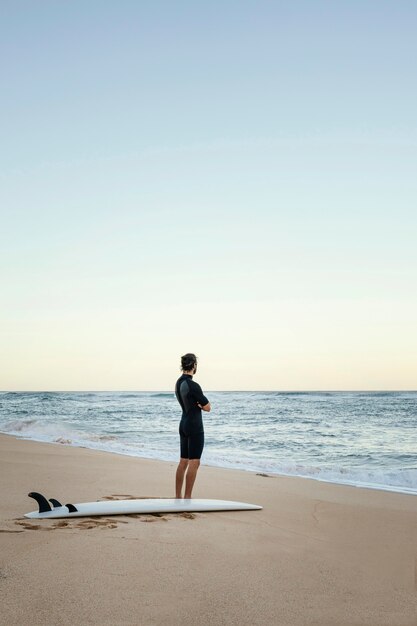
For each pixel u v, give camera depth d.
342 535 5.38
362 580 3.97
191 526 5.26
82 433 19.14
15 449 12.74
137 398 54.78
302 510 6.60
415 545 5.09
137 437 19.53
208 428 24.06
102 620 2.98
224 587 3.62
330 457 15.16
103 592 3.37
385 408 36.44
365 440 19.41
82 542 4.42
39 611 3.04
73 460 10.86
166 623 3.00
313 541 5.05
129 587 3.48
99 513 5.50
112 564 3.90
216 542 4.70
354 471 10.96
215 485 8.48
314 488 8.70
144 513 5.75
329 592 3.68
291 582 3.82
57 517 5.34
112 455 12.20
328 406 38.88
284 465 11.70
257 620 3.14
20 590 3.33
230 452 16.17
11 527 4.86
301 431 22.55
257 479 9.47
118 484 7.98
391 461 14.44
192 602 3.32
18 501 6.36
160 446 16.28
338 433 21.75
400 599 3.62
